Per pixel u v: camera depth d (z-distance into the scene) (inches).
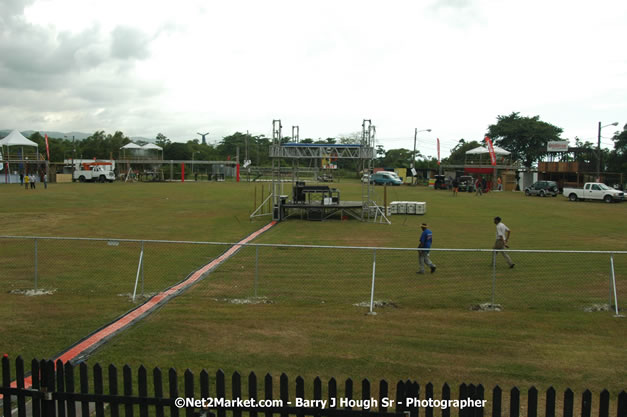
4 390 217.8
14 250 663.8
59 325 381.7
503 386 287.4
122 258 622.5
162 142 5315.0
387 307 435.8
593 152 2878.9
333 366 311.3
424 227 547.2
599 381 295.4
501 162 2778.1
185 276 534.9
